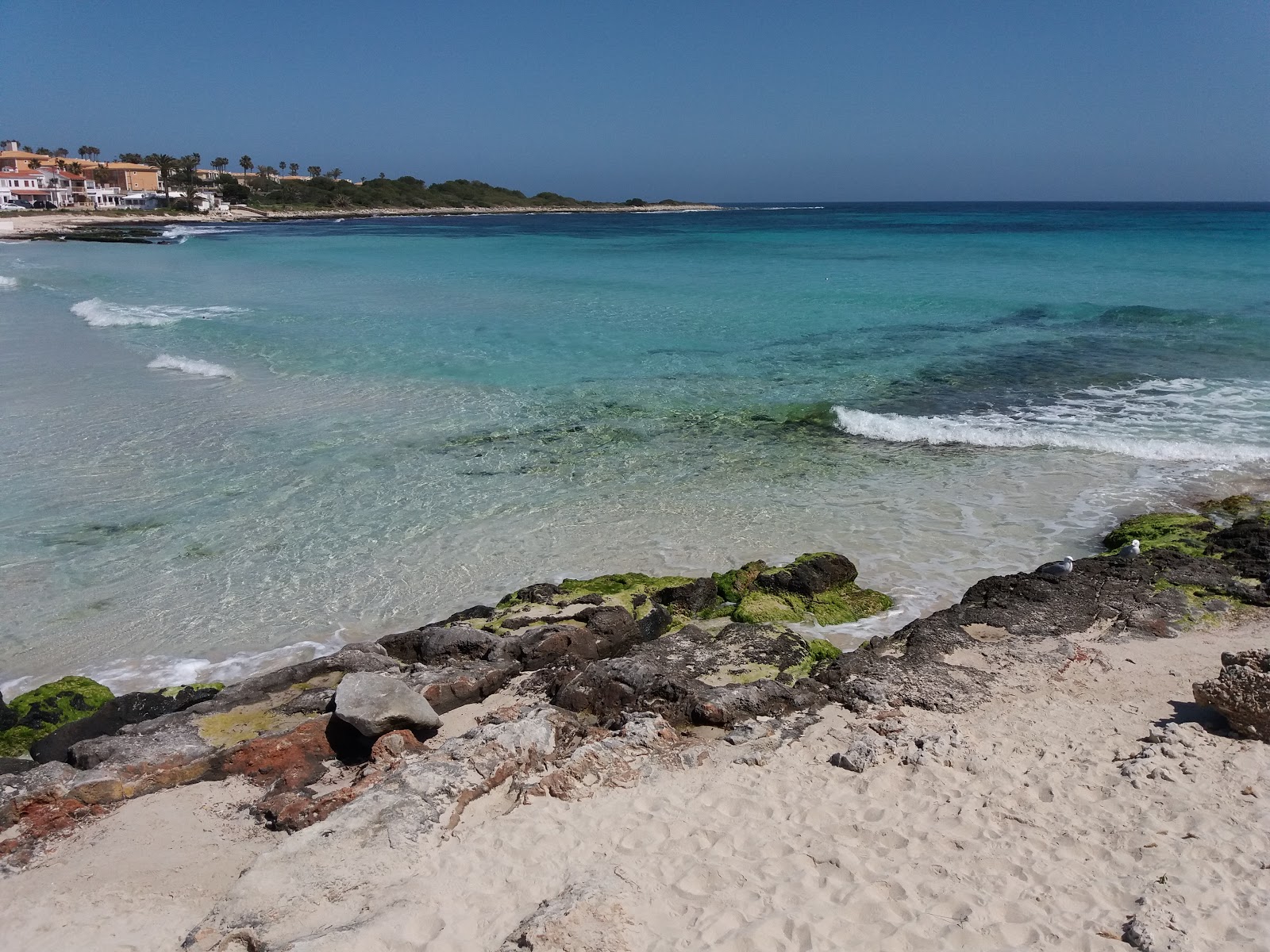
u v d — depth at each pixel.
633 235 85.62
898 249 57.78
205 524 13.31
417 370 22.42
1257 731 7.14
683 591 10.81
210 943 5.24
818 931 5.17
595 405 19.44
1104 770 6.86
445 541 12.80
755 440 17.12
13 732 8.59
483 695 8.67
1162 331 25.81
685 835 6.25
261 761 7.48
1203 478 14.47
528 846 6.11
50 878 6.21
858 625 10.38
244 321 29.33
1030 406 18.77
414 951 5.04
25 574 11.84
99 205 119.56
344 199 159.00
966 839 6.05
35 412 18.48
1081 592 10.37
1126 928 5.07
